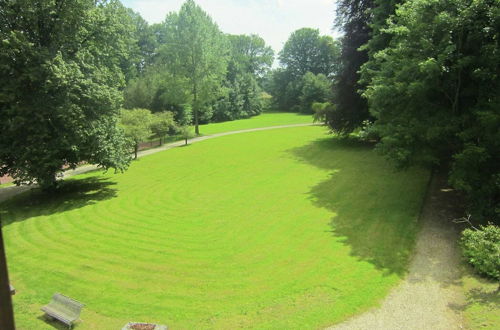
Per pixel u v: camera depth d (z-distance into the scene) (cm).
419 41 1453
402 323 820
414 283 986
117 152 2234
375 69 2362
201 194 2045
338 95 3131
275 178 2294
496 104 1225
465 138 1275
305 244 1280
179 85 4422
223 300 949
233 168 2688
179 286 1034
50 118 1923
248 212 1680
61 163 1969
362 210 1578
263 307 905
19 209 1978
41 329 860
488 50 1259
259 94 8156
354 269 1073
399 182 1936
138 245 1352
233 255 1226
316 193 1897
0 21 1845
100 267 1178
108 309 931
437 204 1582
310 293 958
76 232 1534
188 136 4300
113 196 2111
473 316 816
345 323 828
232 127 5659
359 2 2977
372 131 1806
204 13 4622
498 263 925
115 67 2358
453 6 1350
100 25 2177
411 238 1265
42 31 2030
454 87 1468
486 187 1216
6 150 1822
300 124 5684
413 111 1533
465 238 1099
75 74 1922
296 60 8969
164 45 4438
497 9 1209
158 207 1842
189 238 1400
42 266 1203
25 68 1819
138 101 5031
